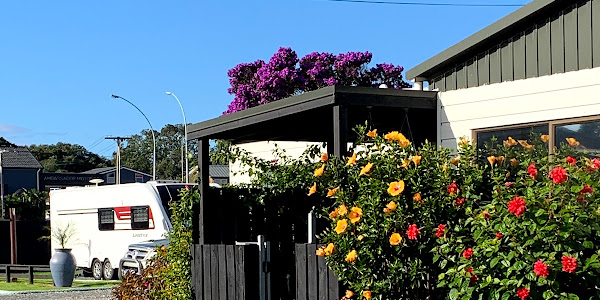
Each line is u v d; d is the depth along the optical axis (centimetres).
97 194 2070
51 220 2272
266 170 912
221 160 950
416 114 850
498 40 796
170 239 912
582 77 695
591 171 450
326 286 630
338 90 726
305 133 1017
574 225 409
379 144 568
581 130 694
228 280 796
